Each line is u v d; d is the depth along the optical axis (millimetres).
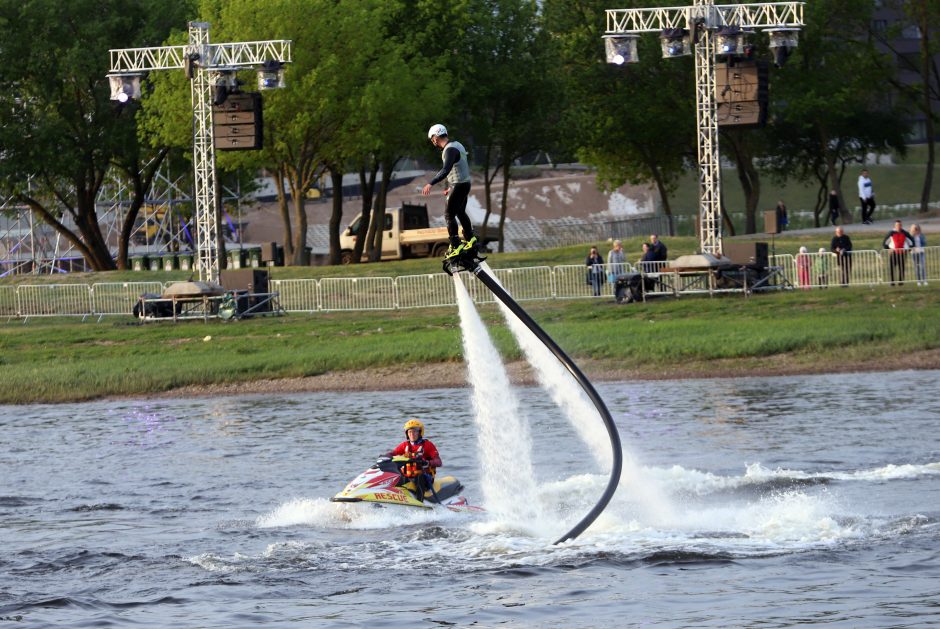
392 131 143500
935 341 79188
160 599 30641
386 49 142750
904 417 56375
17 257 187125
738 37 103688
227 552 35812
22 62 146625
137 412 73438
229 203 188875
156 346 97312
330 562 34156
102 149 151625
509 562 33406
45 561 34875
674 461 48438
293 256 144375
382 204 154375
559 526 38188
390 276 112000
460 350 84312
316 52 135875
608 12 107688
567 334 88812
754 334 83562
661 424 58312
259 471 49906
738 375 76375
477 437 56625
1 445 60312
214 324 105125
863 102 183500
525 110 165000
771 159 195875
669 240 131500
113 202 186000
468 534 37312
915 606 27406
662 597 29219
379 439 57250
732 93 104062
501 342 86125
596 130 171750
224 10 136125
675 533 36031
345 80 137250
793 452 48844
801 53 169750
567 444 54250
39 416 73375
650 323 91812
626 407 64938
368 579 32156
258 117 109312
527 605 28984
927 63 173875
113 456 55469
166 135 138875
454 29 155750
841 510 38125
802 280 103062
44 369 89250
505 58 162625
